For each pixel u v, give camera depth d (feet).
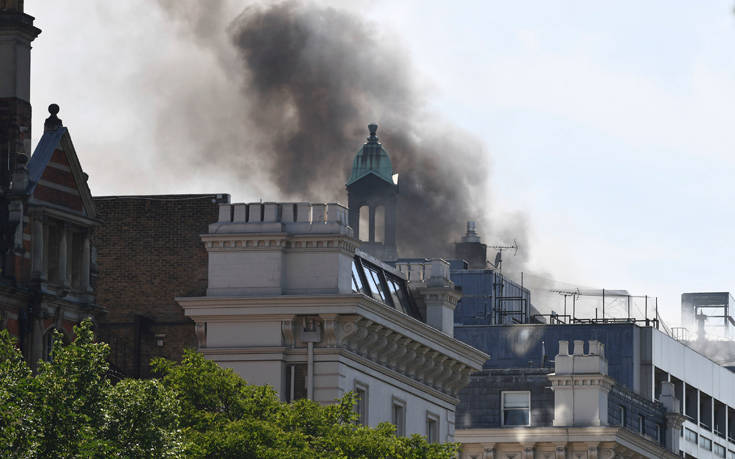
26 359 614.34
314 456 577.84
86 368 492.95
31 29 644.69
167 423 506.48
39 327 617.21
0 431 468.75
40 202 624.59
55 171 636.89
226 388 602.03
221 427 583.99
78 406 485.97
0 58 636.89
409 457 615.57
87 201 651.66
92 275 653.30
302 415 611.88
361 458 603.67
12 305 609.42
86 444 476.95
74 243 645.92
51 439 476.95
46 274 629.51
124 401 499.92
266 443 574.97
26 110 640.99
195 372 602.03
